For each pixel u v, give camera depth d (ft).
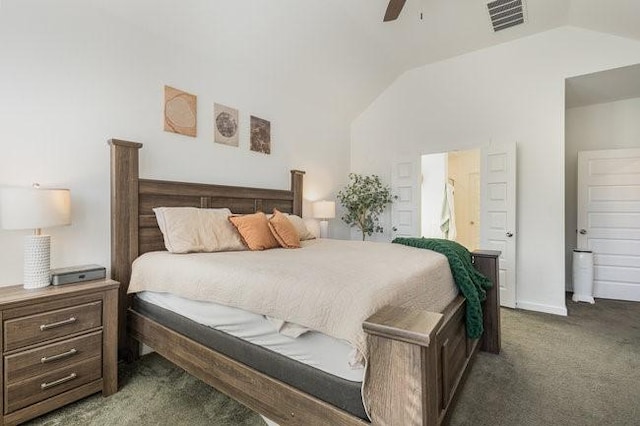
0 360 5.03
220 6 8.53
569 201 14.84
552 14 10.75
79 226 7.22
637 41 10.49
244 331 5.09
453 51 13.37
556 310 11.55
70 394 5.76
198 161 9.75
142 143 8.32
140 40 8.27
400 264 5.73
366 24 11.27
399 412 3.34
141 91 8.34
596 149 14.24
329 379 4.03
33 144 6.54
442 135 14.23
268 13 9.35
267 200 11.91
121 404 5.94
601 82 11.91
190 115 9.46
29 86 6.48
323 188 15.26
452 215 20.13
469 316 6.46
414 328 3.22
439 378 4.57
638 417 5.52
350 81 14.23
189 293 5.89
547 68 11.87
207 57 9.91
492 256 8.12
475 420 5.44
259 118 11.81
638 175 13.23
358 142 17.03
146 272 7.09
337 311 3.95
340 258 6.48
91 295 6.11
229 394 5.19
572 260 14.15
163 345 6.56
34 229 6.36
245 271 5.32
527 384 6.61
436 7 10.44
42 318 5.49
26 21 6.44
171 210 8.07
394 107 15.69
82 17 7.23
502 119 12.76
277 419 4.52
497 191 12.59
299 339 4.38
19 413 5.20
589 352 8.16
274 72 11.85
